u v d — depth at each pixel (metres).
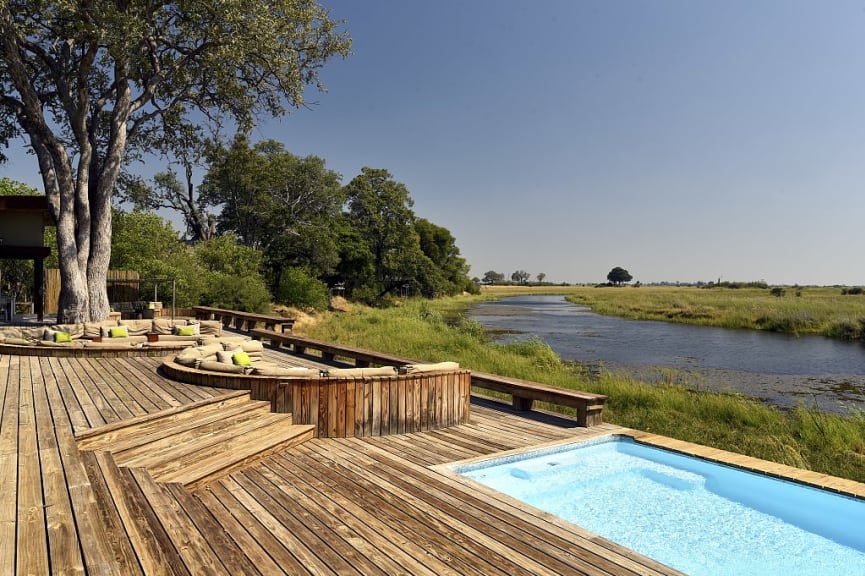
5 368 10.06
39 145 15.70
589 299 76.69
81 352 11.79
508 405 9.43
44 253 18.77
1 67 16.53
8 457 4.68
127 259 25.27
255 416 7.05
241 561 3.74
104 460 4.93
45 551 3.09
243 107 20.55
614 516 5.46
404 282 62.66
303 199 48.06
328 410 7.19
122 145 16.66
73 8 13.98
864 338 26.58
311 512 4.67
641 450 7.34
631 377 15.63
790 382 15.44
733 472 6.36
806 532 5.14
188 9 16.06
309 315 38.44
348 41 19.56
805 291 76.31
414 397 7.60
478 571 3.68
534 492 6.00
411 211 61.94
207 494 5.08
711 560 4.60
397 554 3.91
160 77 17.55
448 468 5.94
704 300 52.69
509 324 36.41
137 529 3.86
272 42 16.89
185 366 9.10
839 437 8.68
